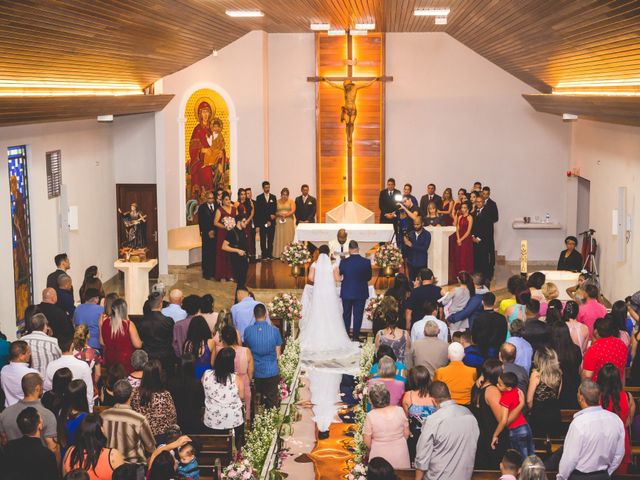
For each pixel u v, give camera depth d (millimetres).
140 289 13875
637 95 10891
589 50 11000
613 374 6723
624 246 14352
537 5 10023
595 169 16547
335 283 12680
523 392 7219
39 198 13062
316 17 15398
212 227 16719
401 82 19047
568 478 6055
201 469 6836
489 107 18938
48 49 9469
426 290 10406
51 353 7750
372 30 18422
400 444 6652
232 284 16391
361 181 19312
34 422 5660
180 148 18125
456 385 7312
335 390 10875
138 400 6801
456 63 18875
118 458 5527
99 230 16203
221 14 13359
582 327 8758
